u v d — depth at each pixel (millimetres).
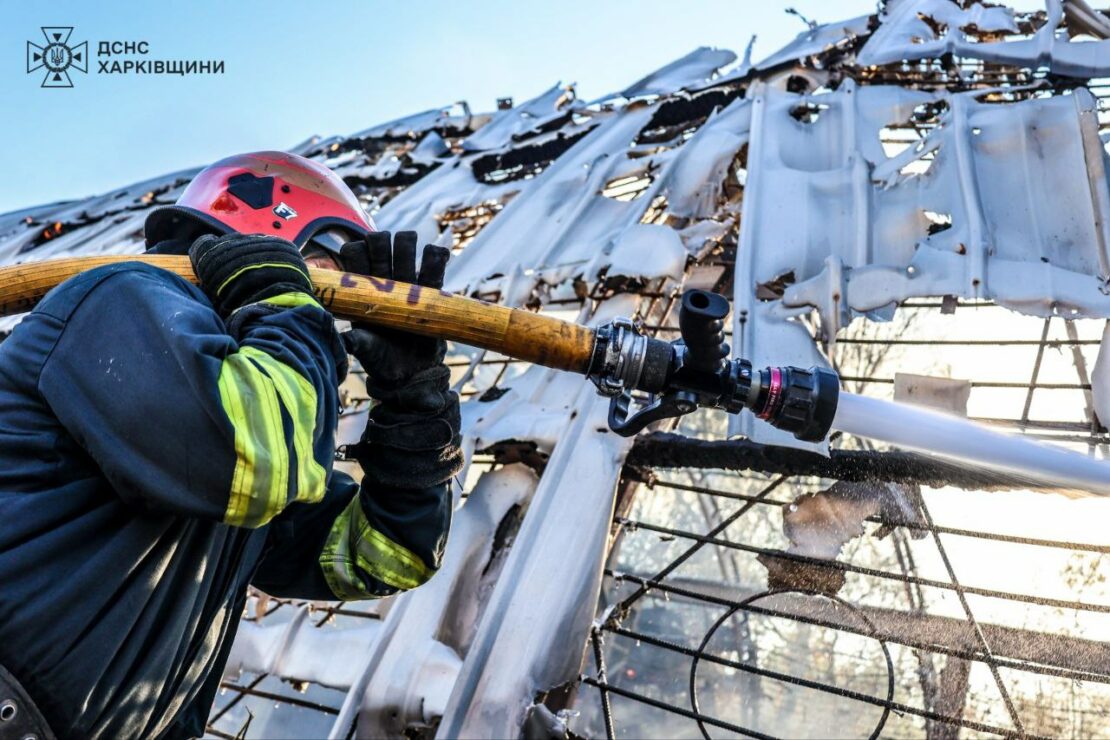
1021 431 3961
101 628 1187
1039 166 4023
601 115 6891
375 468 1450
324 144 8891
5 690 1130
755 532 11453
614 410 1454
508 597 3135
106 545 1193
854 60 5859
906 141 5691
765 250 3986
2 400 1213
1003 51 5121
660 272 4109
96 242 7930
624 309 4191
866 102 4965
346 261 1413
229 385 1134
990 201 3912
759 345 3549
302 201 1654
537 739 2840
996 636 3982
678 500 12227
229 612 1469
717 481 11742
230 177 1631
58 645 1158
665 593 3273
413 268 1433
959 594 3014
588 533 3193
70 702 1172
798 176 4395
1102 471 1423
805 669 10188
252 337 1230
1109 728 5527
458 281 5051
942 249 3689
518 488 3732
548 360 1413
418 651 3281
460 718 2902
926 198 3982
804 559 3139
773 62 6086
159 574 1242
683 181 4879
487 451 3859
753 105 5207
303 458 1173
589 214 5160
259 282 1305
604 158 5723
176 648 1295
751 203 4250
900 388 3002
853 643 9938
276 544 1602
